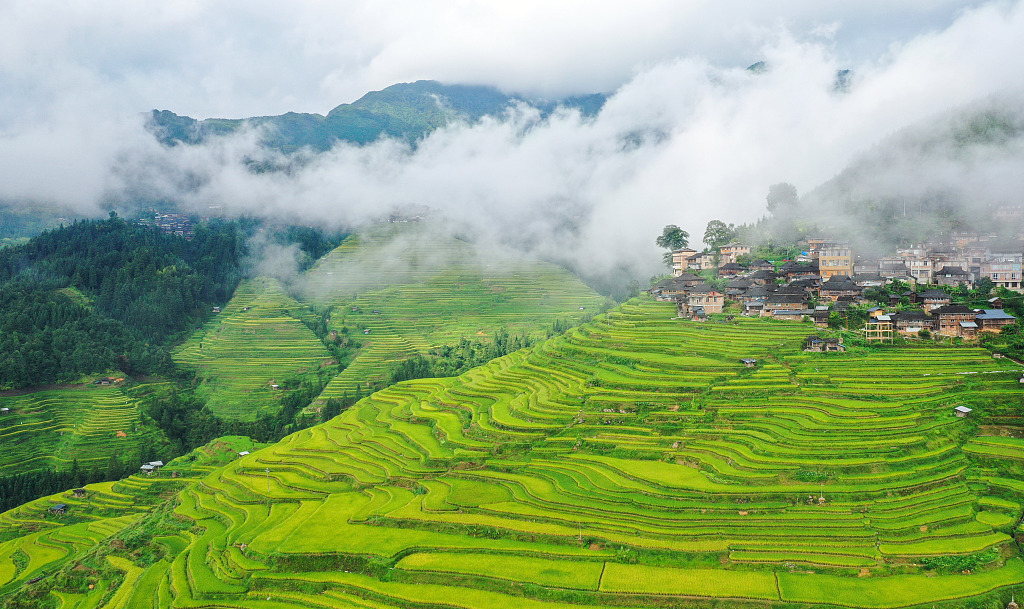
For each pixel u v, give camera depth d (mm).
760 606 61250
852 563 65250
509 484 87938
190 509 99688
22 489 126500
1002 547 67562
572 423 101000
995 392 93438
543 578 66438
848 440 86125
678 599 62562
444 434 108562
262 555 76438
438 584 68375
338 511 86125
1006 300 116312
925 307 120688
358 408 140000
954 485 77688
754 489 78688
